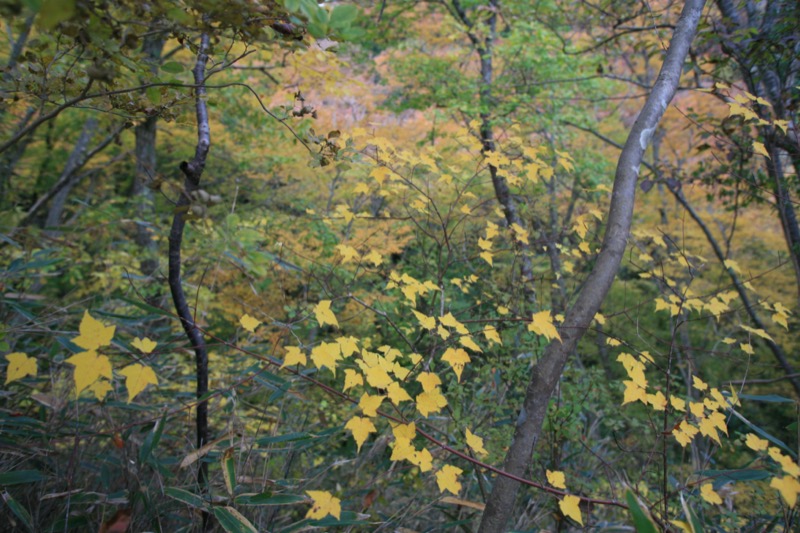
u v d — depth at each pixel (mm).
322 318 1092
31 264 2021
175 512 1642
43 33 1085
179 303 1437
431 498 1957
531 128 4738
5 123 2473
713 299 1739
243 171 6629
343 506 1710
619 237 1283
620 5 3607
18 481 1271
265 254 1089
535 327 1156
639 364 1236
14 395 1769
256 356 1185
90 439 1722
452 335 1759
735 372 4629
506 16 5402
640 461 2441
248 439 1657
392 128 5699
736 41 2400
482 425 2129
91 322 854
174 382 2473
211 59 1304
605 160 5910
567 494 1136
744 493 1850
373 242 2930
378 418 2090
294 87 3666
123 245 4816
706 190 3703
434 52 5703
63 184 4785
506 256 3254
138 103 1277
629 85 7754
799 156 2371
